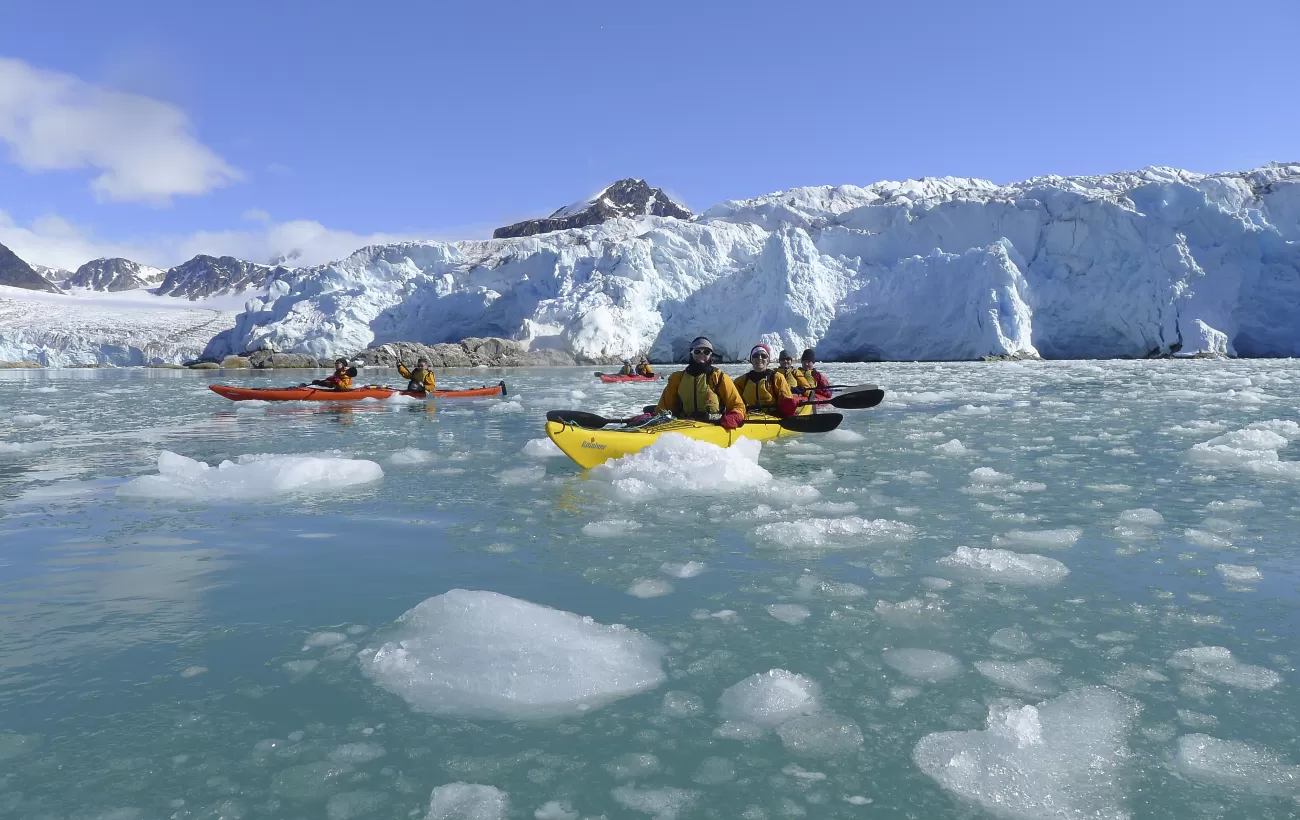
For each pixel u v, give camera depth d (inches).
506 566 120.0
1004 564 115.7
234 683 79.6
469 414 395.2
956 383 614.9
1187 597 102.7
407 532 141.6
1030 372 817.5
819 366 1127.6
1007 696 75.8
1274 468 193.3
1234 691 75.9
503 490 180.7
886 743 67.5
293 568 119.7
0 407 468.4
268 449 259.4
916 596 104.3
